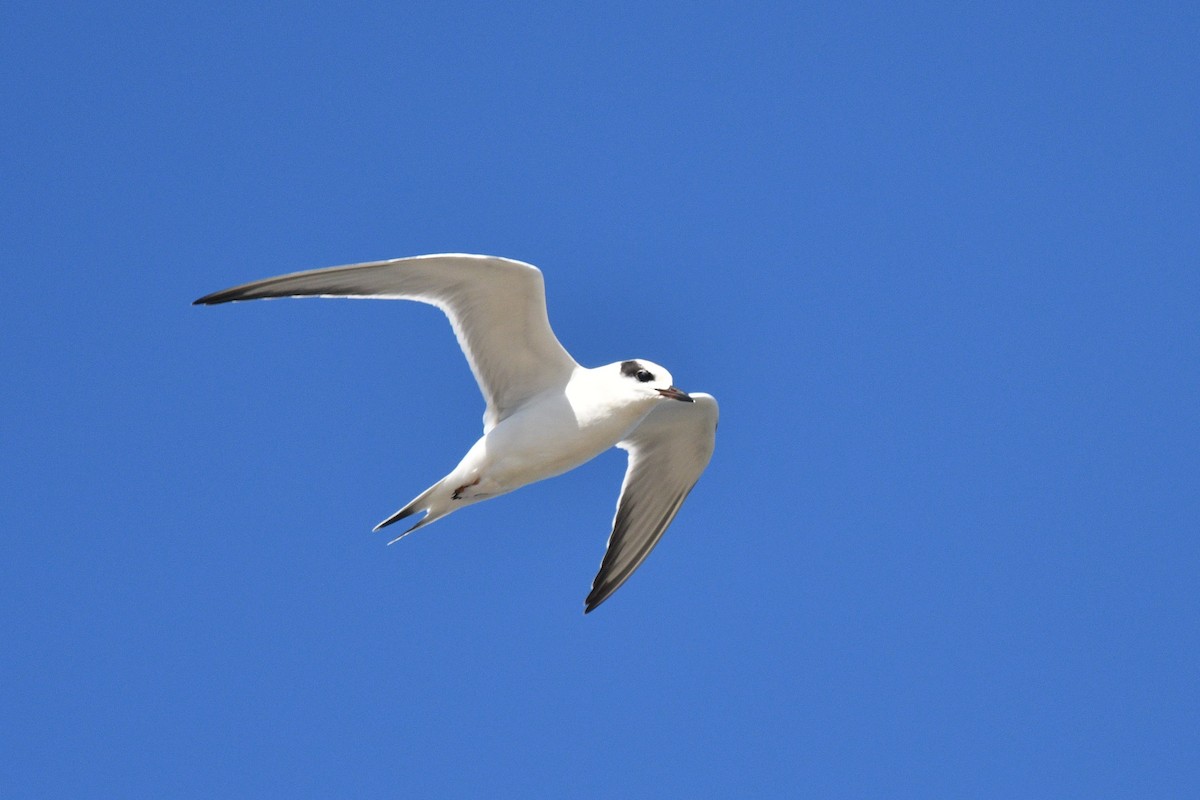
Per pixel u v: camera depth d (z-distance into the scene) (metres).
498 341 13.09
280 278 12.52
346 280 12.61
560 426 13.05
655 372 13.13
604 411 13.05
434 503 13.41
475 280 12.61
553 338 13.05
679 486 15.29
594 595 14.95
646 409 13.14
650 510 15.29
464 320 12.98
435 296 12.84
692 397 14.27
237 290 12.54
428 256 12.30
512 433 13.05
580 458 13.34
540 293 12.59
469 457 13.20
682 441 14.89
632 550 15.24
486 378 13.30
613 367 13.25
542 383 13.34
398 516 13.30
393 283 12.69
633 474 15.05
